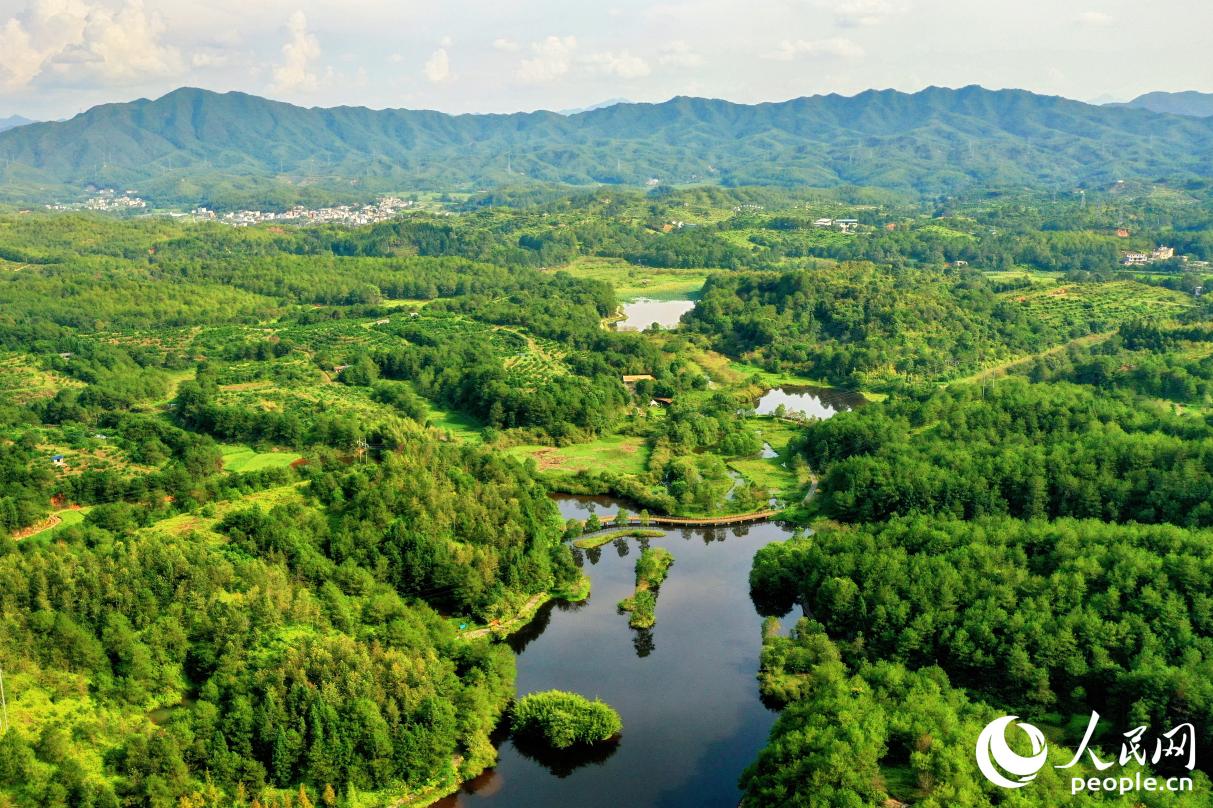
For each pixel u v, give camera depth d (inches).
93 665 5167.3
